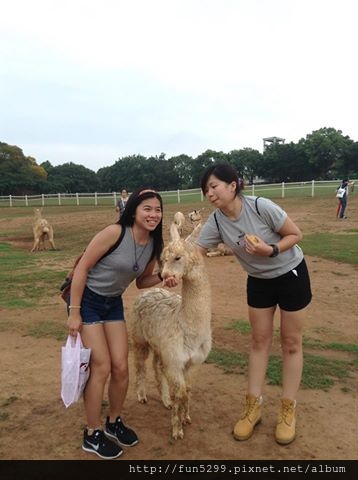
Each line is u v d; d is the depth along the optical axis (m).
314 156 76.56
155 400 4.99
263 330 4.30
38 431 4.34
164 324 4.20
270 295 4.19
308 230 19.53
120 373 3.96
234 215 4.00
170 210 29.61
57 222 28.62
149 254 3.98
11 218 32.28
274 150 81.62
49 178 88.81
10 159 79.56
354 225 20.16
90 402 3.89
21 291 10.45
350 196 32.38
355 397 4.97
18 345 6.76
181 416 4.22
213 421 4.47
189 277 3.94
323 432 4.27
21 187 79.44
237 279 10.94
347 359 6.12
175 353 4.06
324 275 11.02
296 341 4.18
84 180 93.69
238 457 3.89
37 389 5.25
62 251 17.78
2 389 5.27
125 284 3.95
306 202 29.80
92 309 3.86
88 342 3.82
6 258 15.82
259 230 3.96
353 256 13.11
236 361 5.91
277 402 4.84
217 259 13.64
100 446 3.91
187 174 92.56
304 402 4.83
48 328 7.50
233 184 3.91
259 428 4.34
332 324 7.62
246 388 5.17
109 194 46.25
